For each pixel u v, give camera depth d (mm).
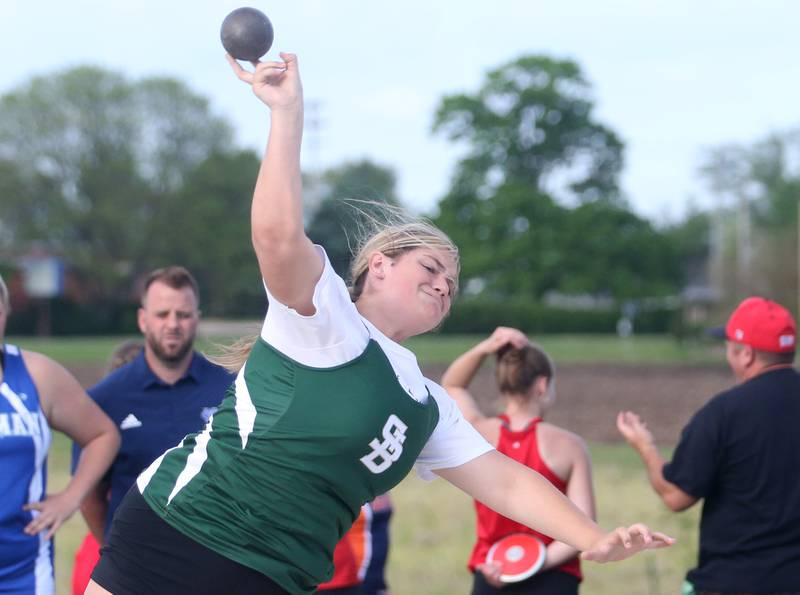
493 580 16875
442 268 10844
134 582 10266
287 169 9484
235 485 10023
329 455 9875
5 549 14727
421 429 10453
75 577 18281
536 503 11383
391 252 10852
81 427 16312
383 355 10148
